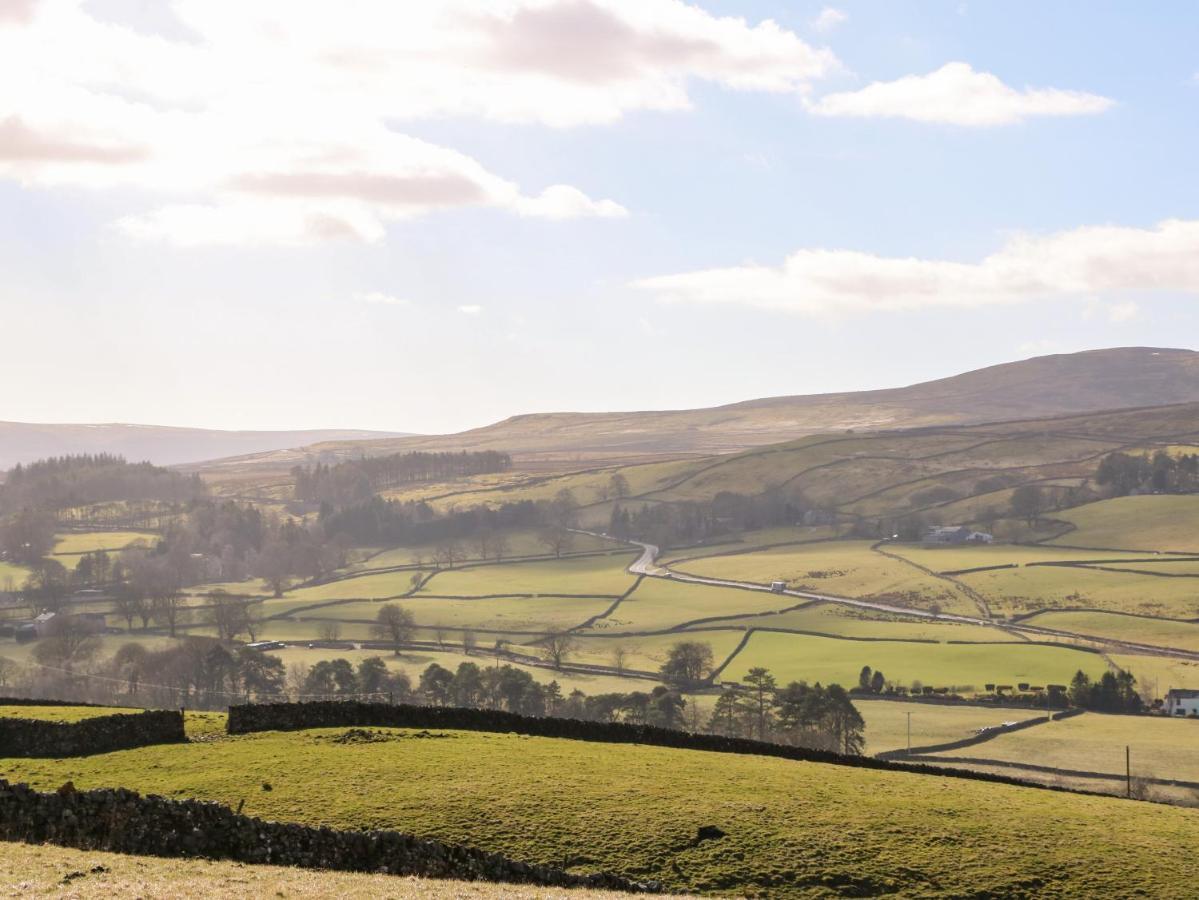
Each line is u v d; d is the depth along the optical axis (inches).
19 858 1536.7
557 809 2188.7
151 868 1568.7
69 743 2502.5
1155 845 2239.2
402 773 2359.7
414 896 1560.0
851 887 1979.6
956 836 2207.2
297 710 2805.1
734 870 2005.4
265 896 1475.1
